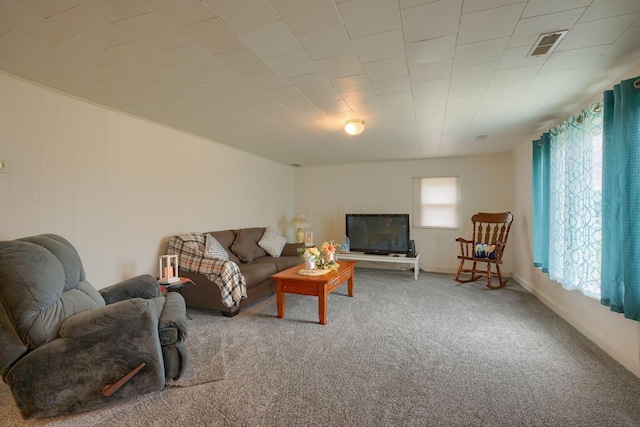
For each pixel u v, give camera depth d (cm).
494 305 353
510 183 515
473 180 539
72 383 160
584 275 256
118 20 155
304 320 303
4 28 162
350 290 391
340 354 229
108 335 167
